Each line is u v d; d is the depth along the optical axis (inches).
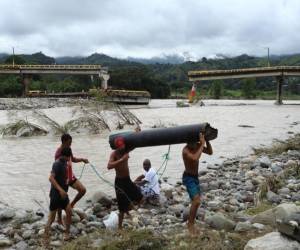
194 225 411.2
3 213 468.8
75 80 5565.9
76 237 405.1
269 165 753.6
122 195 413.1
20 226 437.4
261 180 624.1
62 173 396.8
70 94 3754.9
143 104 3149.6
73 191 605.3
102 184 655.8
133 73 5698.8
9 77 4923.7
